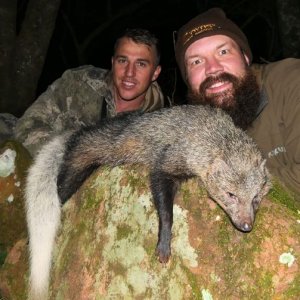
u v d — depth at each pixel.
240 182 0.60
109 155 0.75
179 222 0.59
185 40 0.76
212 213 0.59
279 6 1.41
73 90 0.97
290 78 0.69
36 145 0.90
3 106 1.30
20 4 1.90
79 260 0.62
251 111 0.71
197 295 0.55
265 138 0.70
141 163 0.70
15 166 0.76
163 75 1.63
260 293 0.53
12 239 0.73
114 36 2.37
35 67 1.33
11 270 0.70
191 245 0.57
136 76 0.94
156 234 0.59
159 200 0.61
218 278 0.55
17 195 0.75
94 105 0.96
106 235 0.61
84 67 1.02
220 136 0.65
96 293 0.60
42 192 0.74
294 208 0.58
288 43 1.42
